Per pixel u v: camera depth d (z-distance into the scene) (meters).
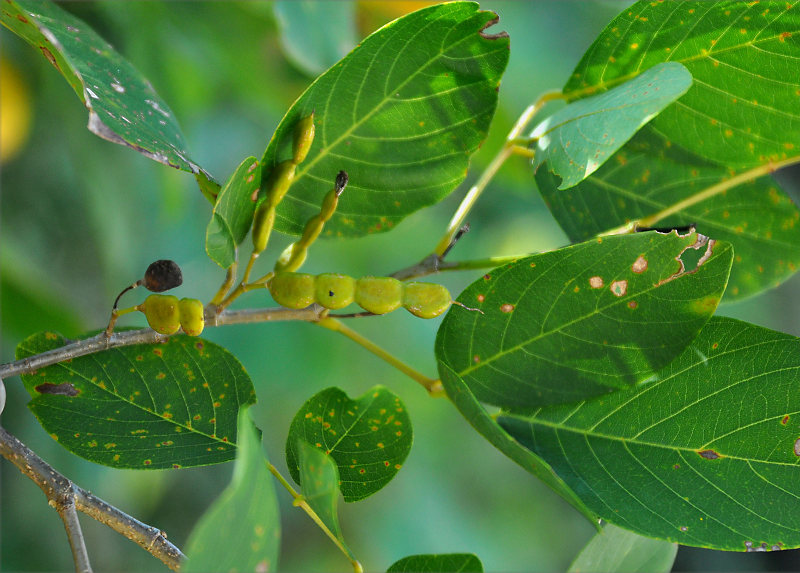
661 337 0.69
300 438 0.70
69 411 0.70
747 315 1.36
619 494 0.70
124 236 1.00
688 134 0.72
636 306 0.69
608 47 0.71
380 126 0.70
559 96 0.72
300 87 1.02
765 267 0.73
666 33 0.70
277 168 0.69
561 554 1.44
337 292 0.69
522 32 1.32
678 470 0.70
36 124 0.93
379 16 0.99
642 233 0.69
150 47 0.94
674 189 0.72
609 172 0.72
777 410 0.69
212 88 1.06
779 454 0.69
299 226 0.71
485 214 1.44
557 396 0.70
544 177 0.72
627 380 0.70
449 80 0.70
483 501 1.42
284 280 0.69
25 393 0.90
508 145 0.72
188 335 0.70
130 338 0.70
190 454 0.70
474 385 0.70
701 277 0.69
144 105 0.70
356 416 0.70
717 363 0.70
